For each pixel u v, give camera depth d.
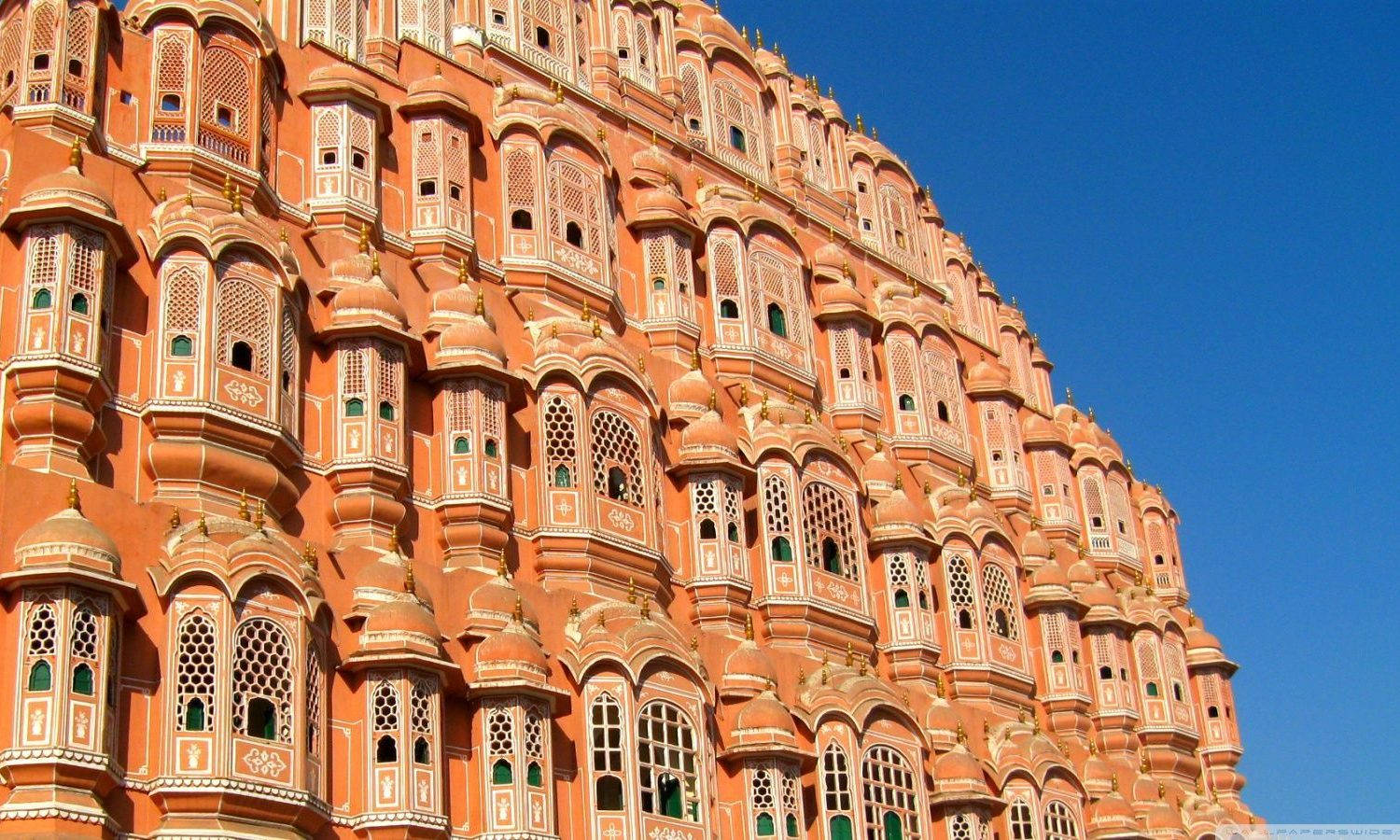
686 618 42.66
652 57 55.16
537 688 34.75
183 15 39.78
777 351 51.00
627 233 49.28
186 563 30.77
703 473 44.00
